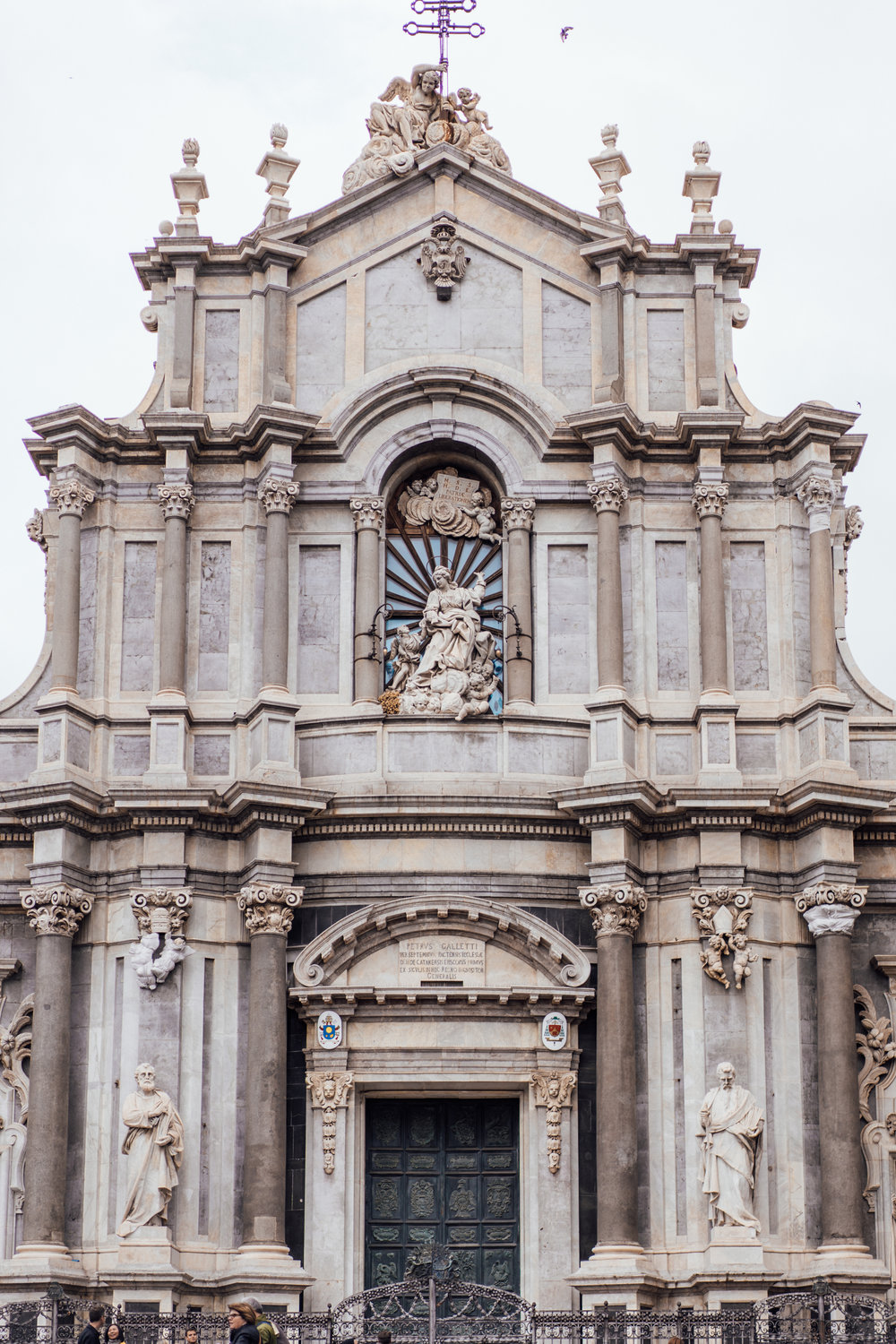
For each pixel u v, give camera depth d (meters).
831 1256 56.19
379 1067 58.22
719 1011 58.28
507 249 65.06
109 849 60.00
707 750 60.06
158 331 64.69
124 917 59.25
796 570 62.34
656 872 59.81
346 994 57.91
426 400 63.75
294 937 59.41
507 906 58.78
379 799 58.97
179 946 58.41
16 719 61.97
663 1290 56.59
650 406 64.06
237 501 63.00
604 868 58.84
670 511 63.00
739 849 59.25
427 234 65.19
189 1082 57.91
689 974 58.88
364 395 63.19
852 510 64.94
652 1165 57.84
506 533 63.00
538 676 62.12
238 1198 57.56
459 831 59.50
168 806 58.69
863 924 60.47
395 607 63.72
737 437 62.78
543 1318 51.09
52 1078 57.34
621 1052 57.56
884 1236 58.09
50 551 63.91
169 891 58.66
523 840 59.88
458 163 65.06
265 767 59.06
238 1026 58.75
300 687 62.12
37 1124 57.00
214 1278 56.34
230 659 61.88
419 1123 59.34
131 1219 56.16
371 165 65.88
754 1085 57.84
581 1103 58.56
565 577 62.81
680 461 63.19
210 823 59.53
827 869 58.78
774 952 59.34
